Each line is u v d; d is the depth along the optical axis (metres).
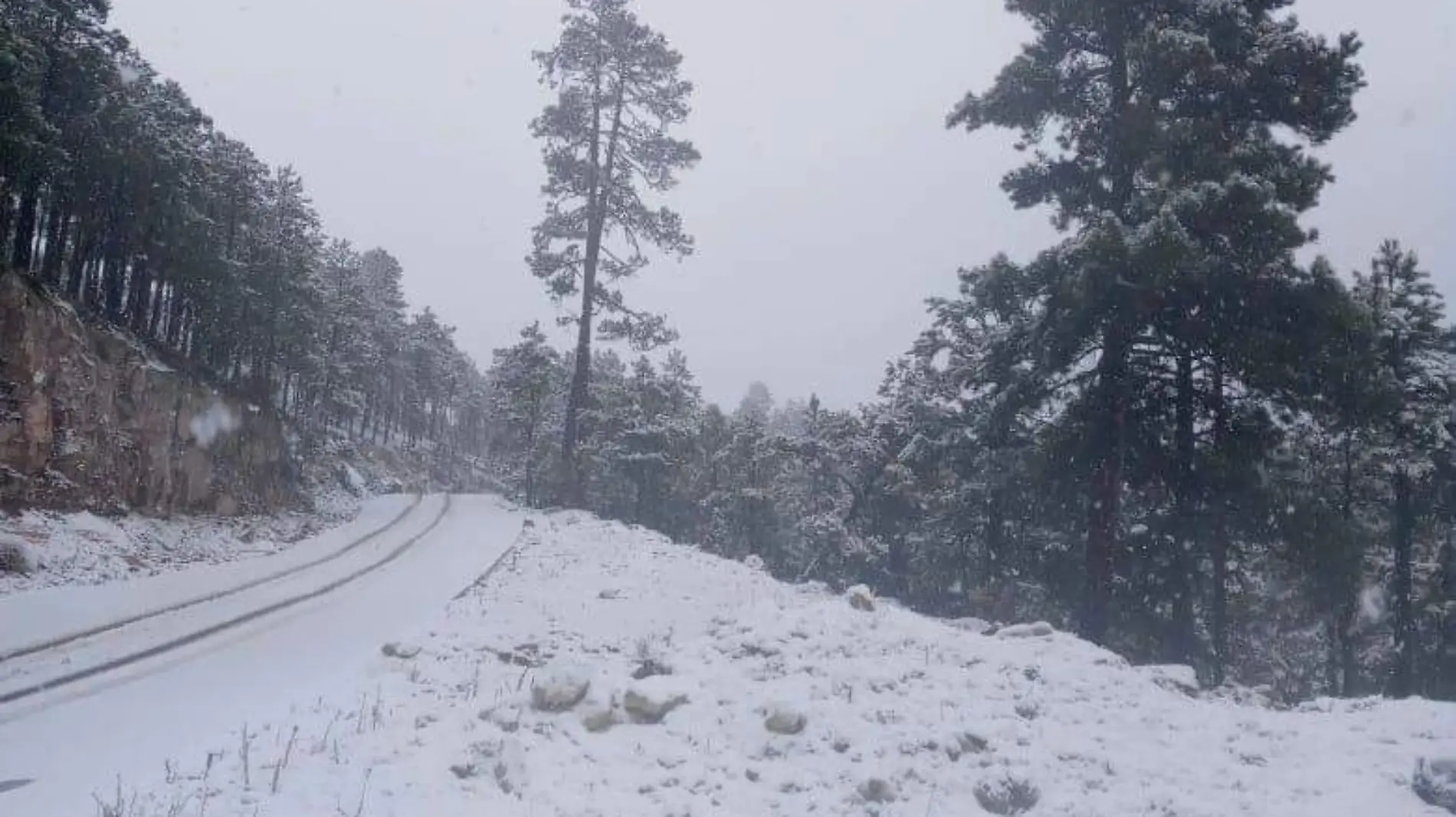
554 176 35.81
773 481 47.88
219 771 8.35
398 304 92.19
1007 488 25.92
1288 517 22.30
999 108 23.30
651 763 9.14
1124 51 22.03
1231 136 21.05
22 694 11.02
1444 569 32.09
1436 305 28.95
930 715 10.52
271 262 43.34
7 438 23.22
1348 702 13.83
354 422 97.44
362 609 18.05
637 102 36.84
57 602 16.78
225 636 15.13
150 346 33.69
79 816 7.47
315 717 10.14
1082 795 9.05
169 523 29.41
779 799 8.61
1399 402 21.09
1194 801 8.99
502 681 11.69
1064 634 15.01
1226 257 19.59
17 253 28.28
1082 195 22.80
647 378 50.78
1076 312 20.64
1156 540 24.80
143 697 11.22
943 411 34.38
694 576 20.52
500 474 116.12
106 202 31.41
